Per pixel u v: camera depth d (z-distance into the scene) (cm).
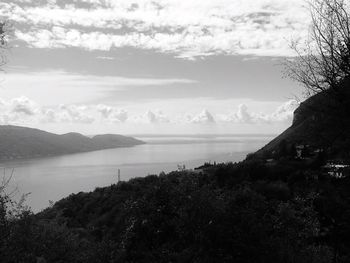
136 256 1045
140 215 1094
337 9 634
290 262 823
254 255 768
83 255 1086
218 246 778
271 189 2336
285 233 903
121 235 1182
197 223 823
